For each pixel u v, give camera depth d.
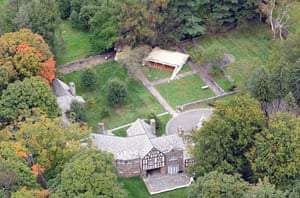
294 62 159.25
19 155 126.94
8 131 136.25
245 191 119.19
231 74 173.75
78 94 171.25
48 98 146.25
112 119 162.12
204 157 132.12
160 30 183.62
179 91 171.12
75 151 131.25
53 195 118.69
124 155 141.38
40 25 176.12
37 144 130.88
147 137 144.38
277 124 129.50
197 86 172.75
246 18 188.38
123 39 181.62
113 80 164.00
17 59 156.12
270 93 145.38
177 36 185.25
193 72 177.88
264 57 181.00
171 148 141.62
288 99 143.75
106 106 166.12
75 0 199.38
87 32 197.88
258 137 129.88
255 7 186.88
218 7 186.88
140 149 142.38
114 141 144.50
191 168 134.50
